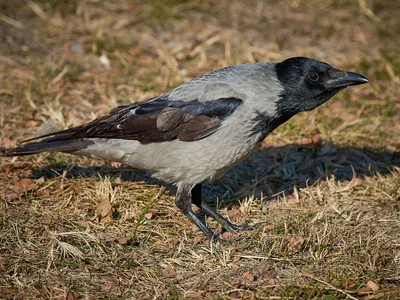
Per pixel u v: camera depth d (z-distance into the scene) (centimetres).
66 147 1029
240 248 983
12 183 1115
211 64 1627
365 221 1066
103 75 1537
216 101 976
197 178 1012
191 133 979
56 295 855
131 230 1016
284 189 1177
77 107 1395
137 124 999
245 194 1152
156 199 1099
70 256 935
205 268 933
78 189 1104
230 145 987
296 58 1020
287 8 1980
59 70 1538
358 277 911
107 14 1820
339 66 1656
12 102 1393
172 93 1014
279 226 1033
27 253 936
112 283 886
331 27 1859
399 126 1408
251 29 1834
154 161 1018
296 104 1010
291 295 865
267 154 1281
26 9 1805
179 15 1834
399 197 1141
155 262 942
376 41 1823
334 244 999
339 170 1244
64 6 1822
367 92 1549
